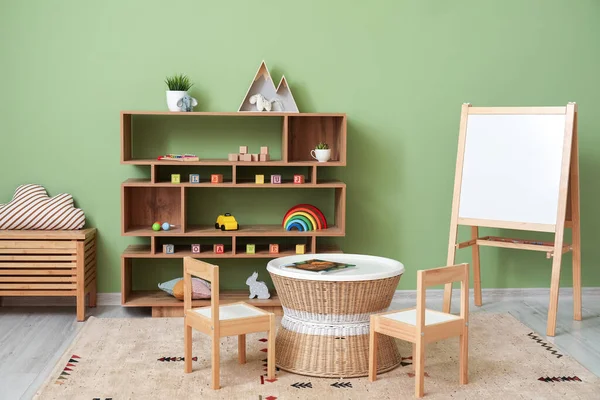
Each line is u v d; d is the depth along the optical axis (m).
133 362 3.50
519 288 4.96
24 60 4.55
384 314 3.30
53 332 4.05
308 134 4.75
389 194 4.83
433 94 4.79
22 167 4.61
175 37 4.61
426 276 3.06
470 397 3.11
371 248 4.85
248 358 3.59
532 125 4.24
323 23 4.69
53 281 4.29
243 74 4.67
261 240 4.78
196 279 4.49
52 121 4.59
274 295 4.59
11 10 4.51
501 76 4.82
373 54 4.73
